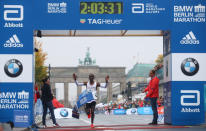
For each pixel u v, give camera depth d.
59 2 12.99
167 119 13.76
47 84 14.33
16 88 12.88
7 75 12.89
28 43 12.93
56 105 25.22
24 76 12.91
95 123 17.59
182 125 13.09
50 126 15.39
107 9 13.08
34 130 11.80
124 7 13.10
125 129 12.03
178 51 13.16
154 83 13.57
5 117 12.80
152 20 13.16
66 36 14.20
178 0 13.23
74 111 12.86
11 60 12.90
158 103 29.06
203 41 13.25
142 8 13.13
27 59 12.92
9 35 12.90
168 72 13.55
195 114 13.13
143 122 18.50
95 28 13.05
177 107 13.12
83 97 12.76
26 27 12.95
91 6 13.05
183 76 13.18
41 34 14.07
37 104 19.58
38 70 47.91
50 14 12.97
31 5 12.96
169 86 13.39
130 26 13.10
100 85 12.79
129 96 52.88
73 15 13.02
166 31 13.73
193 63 13.19
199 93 13.17
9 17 12.91
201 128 11.97
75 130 11.98
